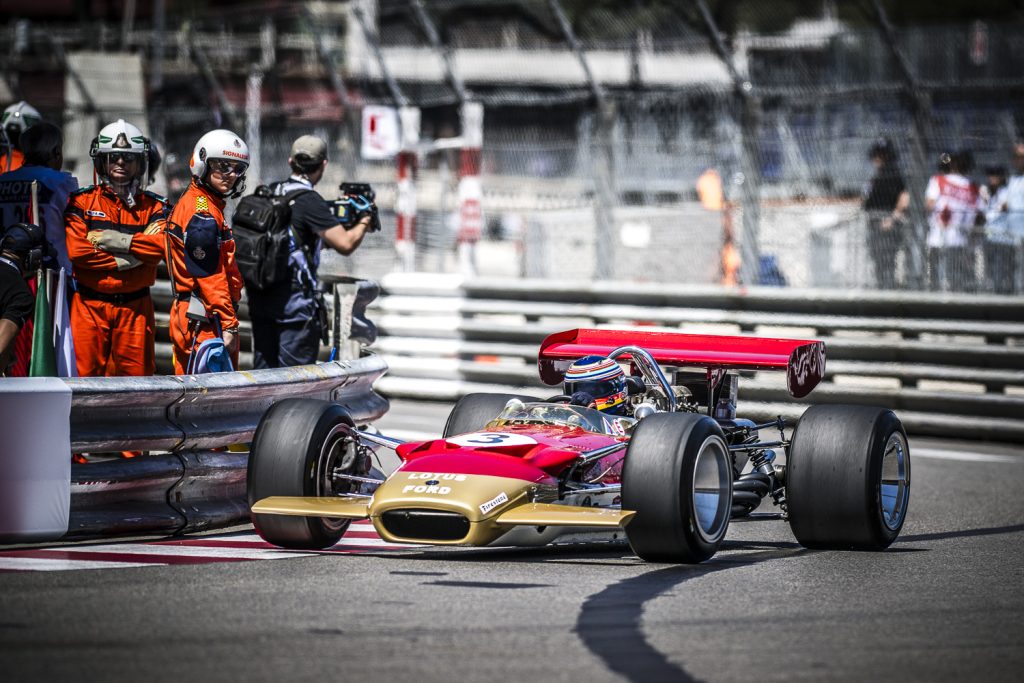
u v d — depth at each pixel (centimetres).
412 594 1491
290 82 5478
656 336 2114
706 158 4284
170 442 1878
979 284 3584
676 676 1185
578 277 4516
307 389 2127
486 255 6475
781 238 4469
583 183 4728
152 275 2142
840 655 1277
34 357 1909
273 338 2303
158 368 3005
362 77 4853
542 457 1723
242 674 1155
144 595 1452
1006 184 3853
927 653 1297
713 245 4450
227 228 2128
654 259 4462
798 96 3762
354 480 1817
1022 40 3834
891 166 3978
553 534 1739
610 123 3912
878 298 3438
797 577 1675
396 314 3900
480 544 1594
